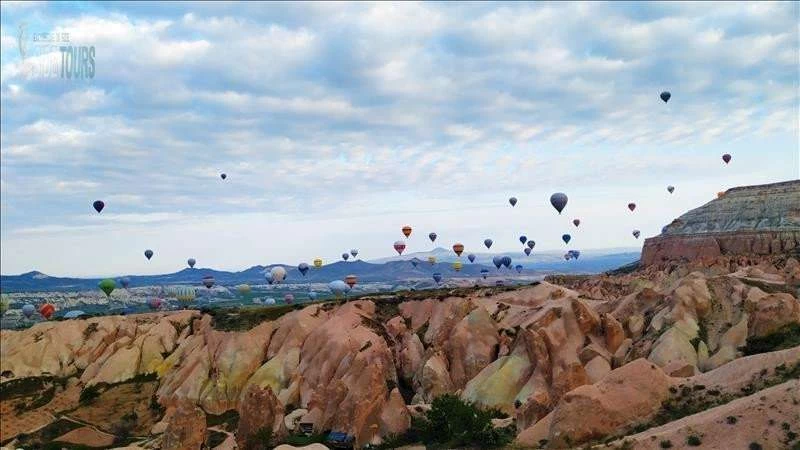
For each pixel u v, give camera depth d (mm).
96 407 87062
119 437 79125
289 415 71125
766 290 66500
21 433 83062
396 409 59094
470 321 76625
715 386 43781
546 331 67562
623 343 66812
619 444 38219
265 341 90625
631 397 43375
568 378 53312
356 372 69625
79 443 77500
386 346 83812
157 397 87250
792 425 34562
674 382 45656
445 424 53781
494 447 46562
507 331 75625
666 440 36656
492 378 65500
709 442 35531
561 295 87625
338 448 57188
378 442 57188
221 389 83625
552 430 42969
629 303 72938
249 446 58781
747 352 58062
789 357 43156
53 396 90938
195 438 55406
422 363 76688
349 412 59625
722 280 68375
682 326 63562
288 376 83375
